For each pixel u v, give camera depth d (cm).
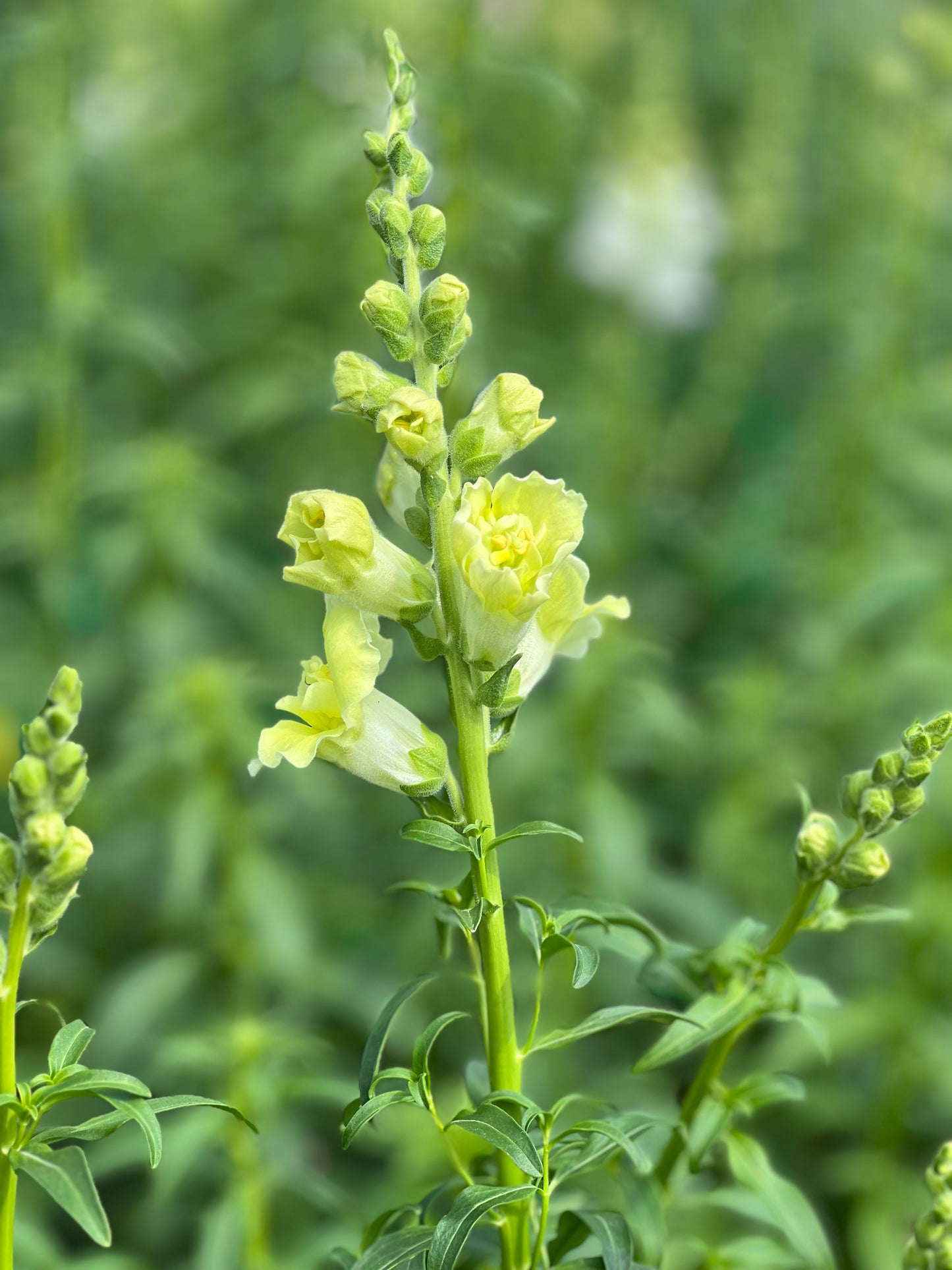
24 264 166
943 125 139
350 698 74
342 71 167
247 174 179
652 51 187
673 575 161
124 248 176
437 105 121
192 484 137
